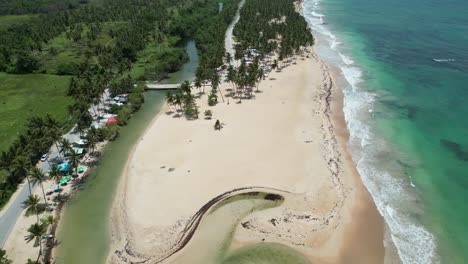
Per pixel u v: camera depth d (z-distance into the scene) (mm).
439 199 71438
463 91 114688
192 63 162625
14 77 146750
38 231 60562
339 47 169625
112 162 88812
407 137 92312
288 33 166125
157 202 71875
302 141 91438
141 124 107625
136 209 70375
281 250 61031
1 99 125812
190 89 120062
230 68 130125
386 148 88500
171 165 83688
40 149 85188
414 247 61125
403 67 138125
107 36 199250
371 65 143000
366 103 111500
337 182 76375
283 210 69000
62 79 144750
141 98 121250
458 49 154125
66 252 63219
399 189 74625
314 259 59312
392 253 60094
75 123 105000
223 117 106812
